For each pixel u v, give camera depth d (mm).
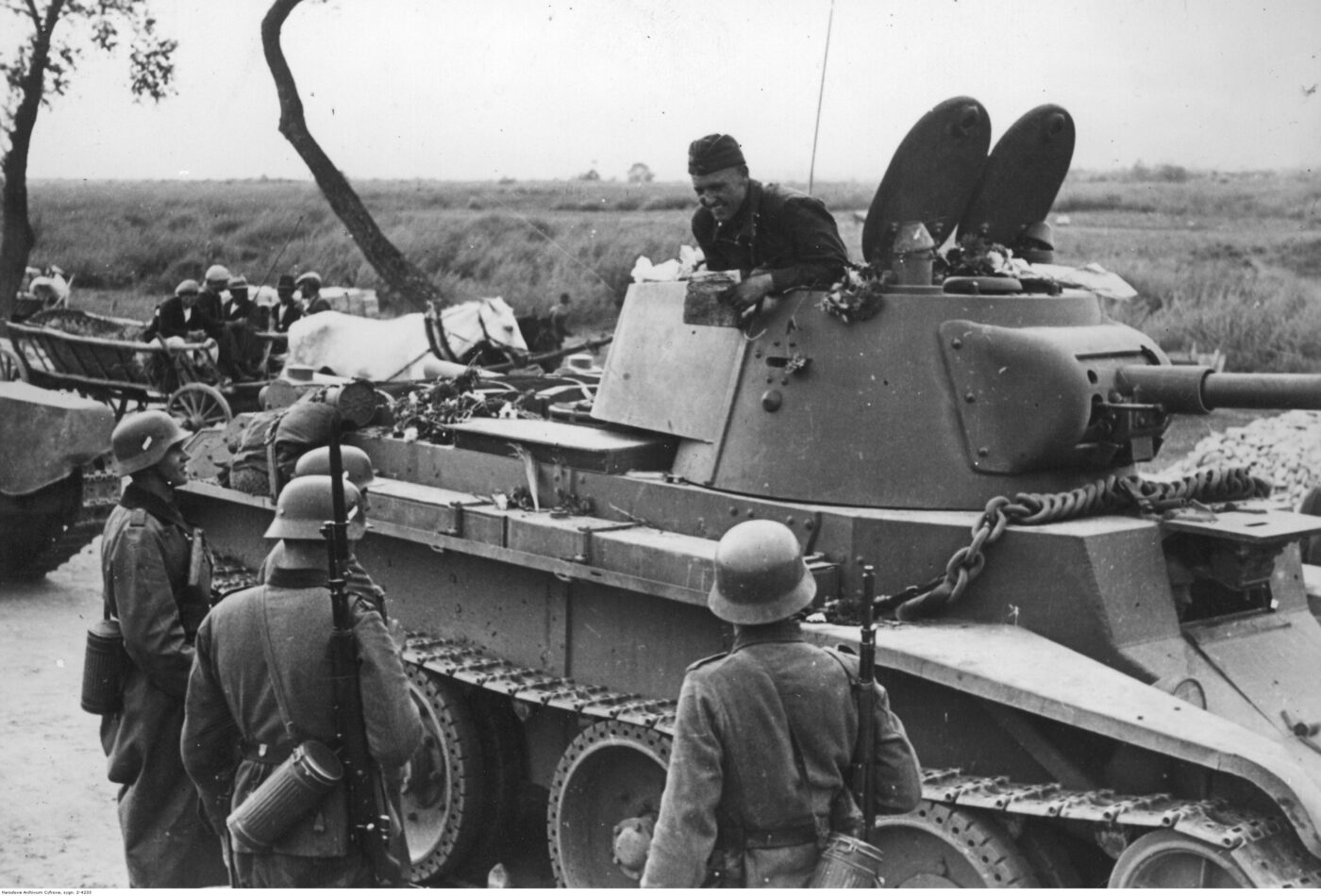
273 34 16578
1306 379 5938
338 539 4645
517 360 12500
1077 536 5676
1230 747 4629
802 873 4137
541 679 7031
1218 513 6227
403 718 4695
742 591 4230
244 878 4785
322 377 9703
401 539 7992
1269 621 6355
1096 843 5344
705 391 6855
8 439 11859
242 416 9609
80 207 20922
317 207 20984
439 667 7207
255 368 16953
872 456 6316
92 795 7867
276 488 8203
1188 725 4789
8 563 12680
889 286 6598
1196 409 6227
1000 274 6996
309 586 4832
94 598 12406
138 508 5926
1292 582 6594
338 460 4652
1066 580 5676
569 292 19422
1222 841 4547
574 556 6594
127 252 20766
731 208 6773
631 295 7594
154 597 5801
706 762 4086
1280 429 16359
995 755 5582
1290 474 15133
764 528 4324
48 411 11906
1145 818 4789
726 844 4176
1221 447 16172
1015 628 5762
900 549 5965
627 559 6367
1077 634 5668
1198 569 6129
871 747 4281
